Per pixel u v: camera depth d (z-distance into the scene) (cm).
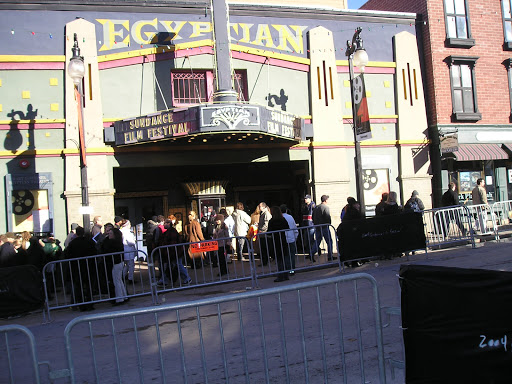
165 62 1448
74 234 1189
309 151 1578
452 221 1241
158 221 1303
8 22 1333
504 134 1806
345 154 1599
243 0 1992
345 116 1619
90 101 1371
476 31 1795
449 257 1137
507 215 1404
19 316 943
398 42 1703
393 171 1677
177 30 1459
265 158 1532
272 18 1559
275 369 548
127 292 1027
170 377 544
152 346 668
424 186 1695
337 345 612
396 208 1229
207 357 604
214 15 1353
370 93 1669
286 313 787
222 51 1350
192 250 1035
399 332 648
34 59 1339
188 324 770
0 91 1322
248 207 1788
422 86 1730
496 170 1817
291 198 1828
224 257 1134
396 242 1127
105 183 1370
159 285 1155
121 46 1413
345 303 809
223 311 839
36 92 1348
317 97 1586
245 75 1522
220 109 1248
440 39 1736
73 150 1350
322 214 1227
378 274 1018
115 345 416
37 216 1326
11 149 1320
